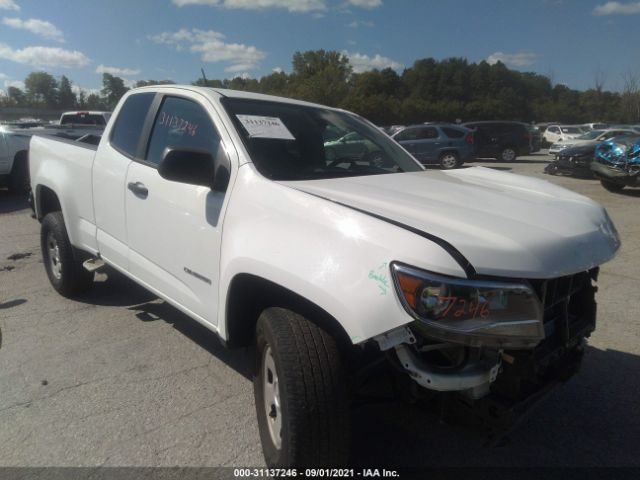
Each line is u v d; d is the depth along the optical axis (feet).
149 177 10.72
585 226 7.57
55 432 9.21
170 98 11.25
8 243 23.02
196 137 10.07
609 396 10.82
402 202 7.62
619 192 38.70
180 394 10.56
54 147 15.19
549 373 7.81
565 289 7.41
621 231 25.76
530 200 8.41
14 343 12.64
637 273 18.98
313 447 6.96
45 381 10.89
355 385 7.50
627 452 9.10
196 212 9.31
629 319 14.73
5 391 10.50
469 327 6.02
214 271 8.93
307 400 6.88
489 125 72.84
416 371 6.41
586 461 8.86
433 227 6.65
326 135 10.89
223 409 10.07
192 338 13.11
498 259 6.25
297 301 7.78
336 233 6.86
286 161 9.43
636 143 36.22
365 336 6.20
